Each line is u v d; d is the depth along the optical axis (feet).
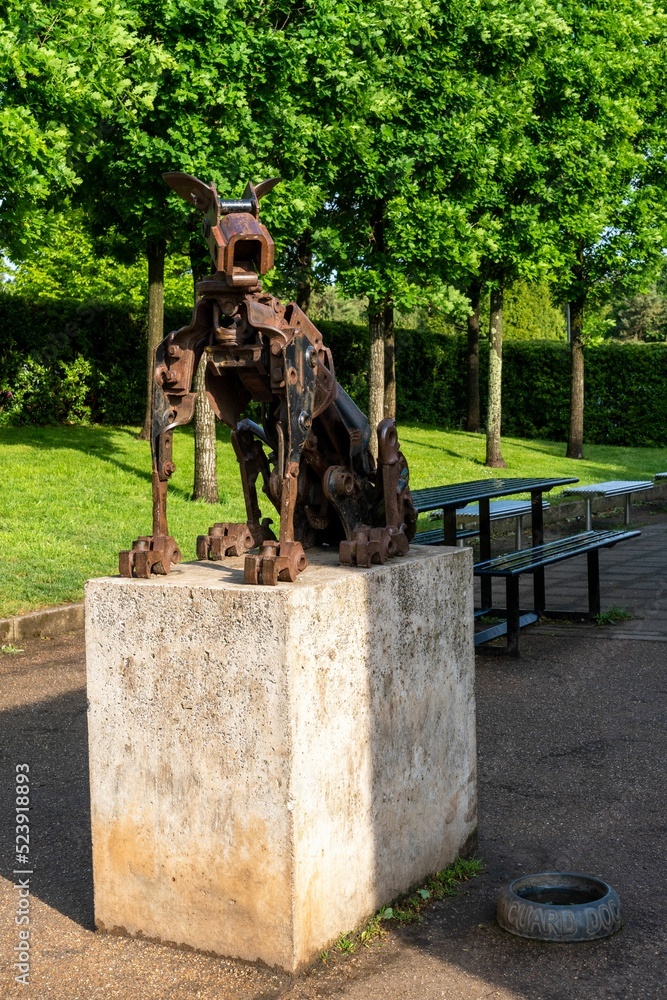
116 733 9.89
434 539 24.21
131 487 43.32
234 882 9.29
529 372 90.22
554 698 19.21
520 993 9.00
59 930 10.39
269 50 35.94
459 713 11.73
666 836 12.73
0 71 29.58
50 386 61.41
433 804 11.20
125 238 52.75
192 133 35.96
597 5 63.52
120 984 9.16
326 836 9.37
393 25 42.19
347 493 11.06
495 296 63.67
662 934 10.15
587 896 10.84
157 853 9.75
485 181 49.24
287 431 9.78
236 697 9.11
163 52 34.17
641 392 87.76
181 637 9.38
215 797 9.32
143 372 65.00
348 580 9.61
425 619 10.95
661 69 68.23
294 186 37.78
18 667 21.84
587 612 26.76
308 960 9.20
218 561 11.24
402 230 44.91
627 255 69.15
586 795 14.17
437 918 10.44
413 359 86.63
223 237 9.49
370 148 42.55
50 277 94.94
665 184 71.10
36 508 37.27
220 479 47.29
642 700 19.03
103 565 29.63
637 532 27.66
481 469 62.03
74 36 31.01
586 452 78.59
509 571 21.09
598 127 59.82
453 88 44.83
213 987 9.02
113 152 38.52
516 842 12.55
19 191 31.19
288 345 9.77
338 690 9.46
